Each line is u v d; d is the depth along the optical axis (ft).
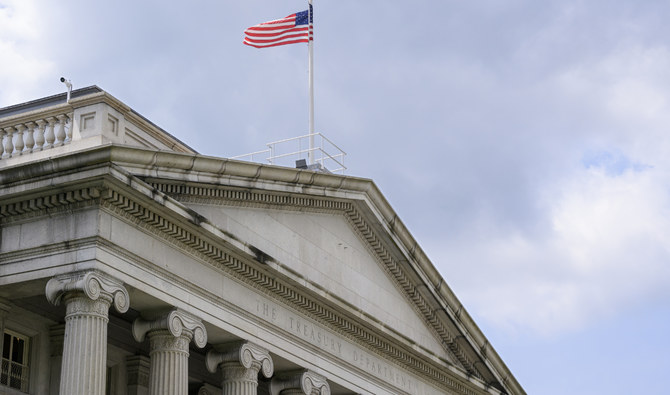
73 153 109.91
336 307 147.64
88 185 110.42
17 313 122.93
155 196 115.03
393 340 161.48
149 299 118.32
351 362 154.51
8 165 122.83
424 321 176.76
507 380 197.67
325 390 146.00
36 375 124.06
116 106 123.95
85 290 108.17
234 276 131.44
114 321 133.90
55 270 111.24
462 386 185.88
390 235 161.48
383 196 158.51
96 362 107.86
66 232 112.06
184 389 120.26
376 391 159.53
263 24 179.01
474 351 186.29
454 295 177.58
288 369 142.92
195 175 124.36
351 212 157.07
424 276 170.19
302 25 180.45
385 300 165.37
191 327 122.62
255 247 131.13
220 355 131.95
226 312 129.29
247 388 131.44
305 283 140.05
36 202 113.29
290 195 142.72
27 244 113.50
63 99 131.64
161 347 120.57
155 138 132.16
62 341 126.21
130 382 136.87
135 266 115.65
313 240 149.69
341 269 154.81
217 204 131.54
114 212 113.39
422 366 172.55
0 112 134.92
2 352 119.65
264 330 135.85
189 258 124.47
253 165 132.46
